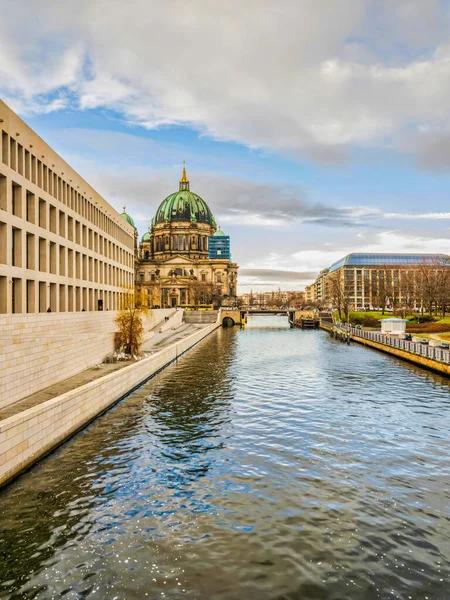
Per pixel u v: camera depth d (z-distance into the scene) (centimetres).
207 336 11956
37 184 5219
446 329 9362
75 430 3003
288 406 3803
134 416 3475
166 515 1925
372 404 3872
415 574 1534
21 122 4734
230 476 2325
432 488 2173
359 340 9819
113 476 2322
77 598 1430
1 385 2766
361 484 2222
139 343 5819
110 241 8831
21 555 1645
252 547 1689
